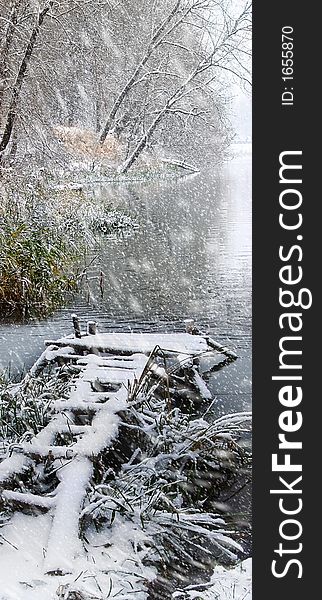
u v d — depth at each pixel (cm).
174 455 505
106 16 2639
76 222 1514
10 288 1015
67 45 2162
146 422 540
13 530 407
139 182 3078
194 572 421
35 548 392
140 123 3172
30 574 367
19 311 1012
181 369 692
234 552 446
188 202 2373
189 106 3012
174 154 3753
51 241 1171
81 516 405
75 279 1164
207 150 3978
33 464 465
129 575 376
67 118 3027
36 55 1784
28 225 1164
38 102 1844
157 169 3356
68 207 1519
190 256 1412
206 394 689
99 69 2823
